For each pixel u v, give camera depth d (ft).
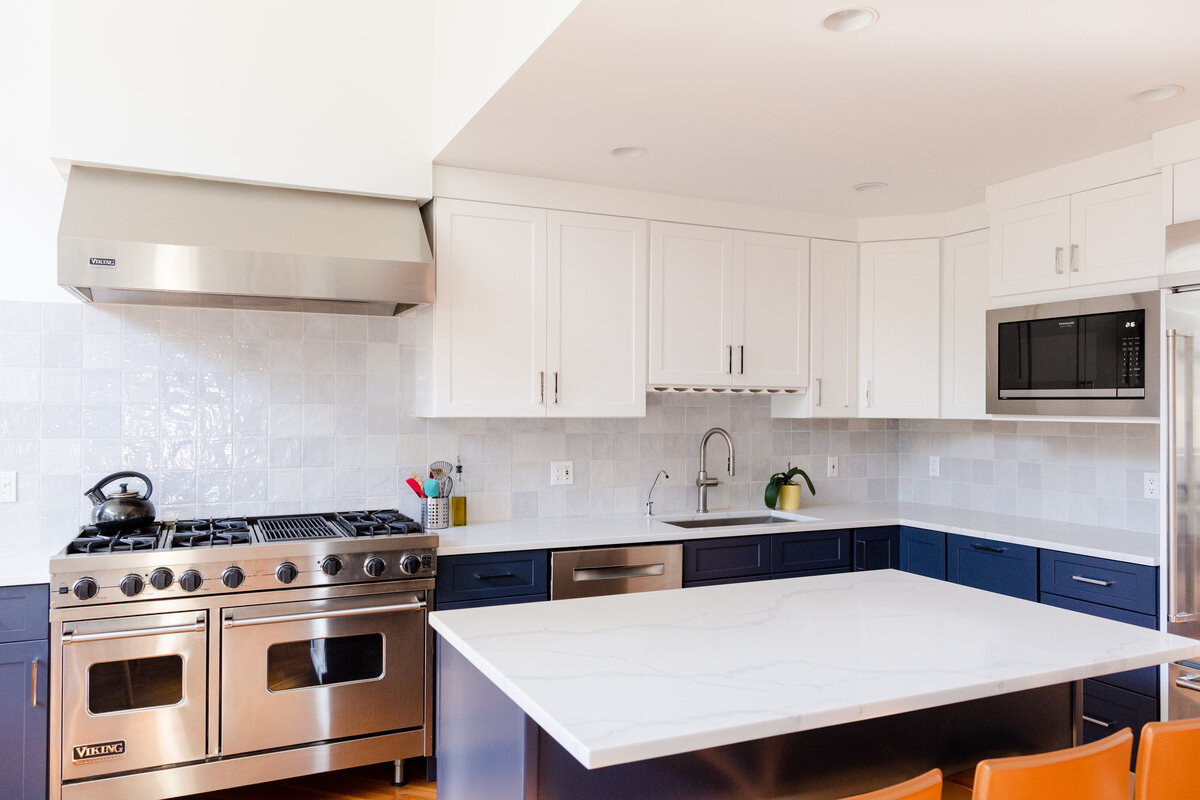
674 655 5.52
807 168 10.72
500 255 10.95
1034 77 7.71
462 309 10.71
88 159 8.87
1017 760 4.16
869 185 11.57
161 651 8.51
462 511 11.62
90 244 8.38
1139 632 6.18
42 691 8.18
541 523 11.93
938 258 13.03
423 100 10.52
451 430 11.86
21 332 9.71
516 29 7.61
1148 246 9.59
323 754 9.29
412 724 9.73
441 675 6.77
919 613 6.72
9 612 8.08
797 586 7.76
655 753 4.04
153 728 8.54
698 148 9.90
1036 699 6.45
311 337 11.06
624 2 6.31
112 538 8.98
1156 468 11.19
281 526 10.19
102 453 10.04
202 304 10.25
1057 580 10.38
